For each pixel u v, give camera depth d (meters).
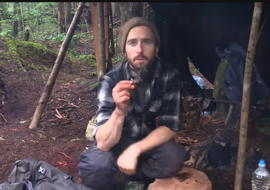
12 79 5.22
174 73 2.15
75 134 3.76
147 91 2.08
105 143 2.01
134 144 2.03
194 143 3.16
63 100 4.84
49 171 2.36
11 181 2.40
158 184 2.09
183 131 3.44
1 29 8.38
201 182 2.10
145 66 2.02
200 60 3.70
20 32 8.47
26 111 4.50
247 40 2.79
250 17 2.56
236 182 1.92
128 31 2.01
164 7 2.88
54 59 6.75
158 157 2.12
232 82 2.80
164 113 2.10
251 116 2.50
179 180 2.12
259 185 2.18
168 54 3.38
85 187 2.18
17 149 3.32
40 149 3.32
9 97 4.70
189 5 2.70
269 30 2.55
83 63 7.28
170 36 3.31
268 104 2.50
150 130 2.17
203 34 3.08
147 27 2.00
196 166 2.76
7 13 8.52
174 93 2.12
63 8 9.16
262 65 2.76
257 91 2.71
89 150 2.21
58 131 3.84
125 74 2.12
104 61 3.23
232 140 2.86
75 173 2.82
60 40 8.70
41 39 8.56
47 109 4.52
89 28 10.42
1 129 3.92
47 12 9.27
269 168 2.58
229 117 3.12
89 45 9.13
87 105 4.72
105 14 3.44
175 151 2.10
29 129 3.87
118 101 1.90
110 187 2.20
